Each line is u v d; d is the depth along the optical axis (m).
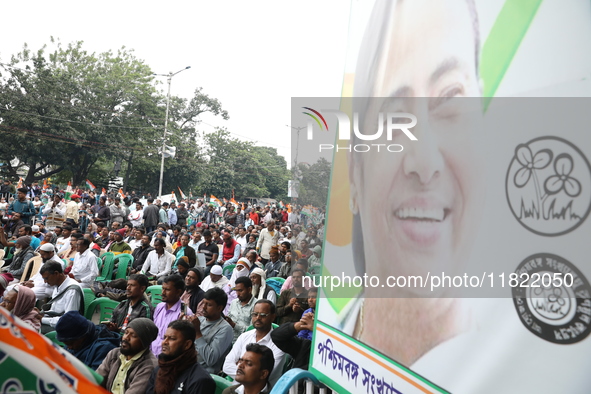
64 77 43.44
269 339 4.75
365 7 3.56
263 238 12.93
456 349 2.10
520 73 1.86
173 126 53.84
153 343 5.71
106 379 4.44
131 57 51.22
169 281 5.75
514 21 1.93
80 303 6.98
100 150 44.91
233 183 71.19
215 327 5.11
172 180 55.03
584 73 1.60
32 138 41.09
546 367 1.66
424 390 2.29
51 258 8.62
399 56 2.87
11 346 1.42
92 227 16.34
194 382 3.74
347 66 3.70
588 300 1.53
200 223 20.23
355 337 3.02
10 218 15.19
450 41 2.35
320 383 3.36
